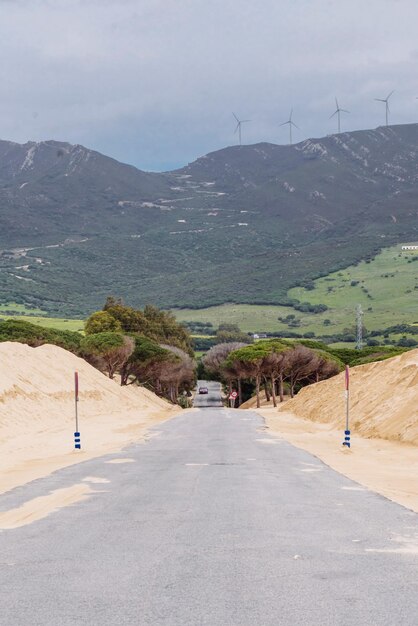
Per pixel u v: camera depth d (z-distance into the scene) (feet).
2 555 52.90
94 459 139.23
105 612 37.40
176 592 41.39
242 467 121.80
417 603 39.01
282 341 489.26
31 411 269.23
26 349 349.00
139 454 149.59
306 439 191.83
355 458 139.95
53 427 258.57
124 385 466.70
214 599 39.83
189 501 81.87
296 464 127.03
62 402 314.76
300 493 88.17
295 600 39.58
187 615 36.76
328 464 128.06
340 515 70.85
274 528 63.67
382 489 93.30
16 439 209.46
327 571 46.65
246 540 58.03
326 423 255.50
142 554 52.75
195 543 56.90
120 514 72.74
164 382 573.33
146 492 90.17
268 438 195.83
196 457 141.59
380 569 47.24
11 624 35.47
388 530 62.23
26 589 42.57
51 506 78.79
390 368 252.21
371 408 222.28
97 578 45.16
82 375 377.30
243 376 481.46
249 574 45.88
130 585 43.21
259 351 450.30
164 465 125.90
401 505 77.77
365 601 39.37
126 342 450.71
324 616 36.52
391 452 150.51
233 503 79.97
